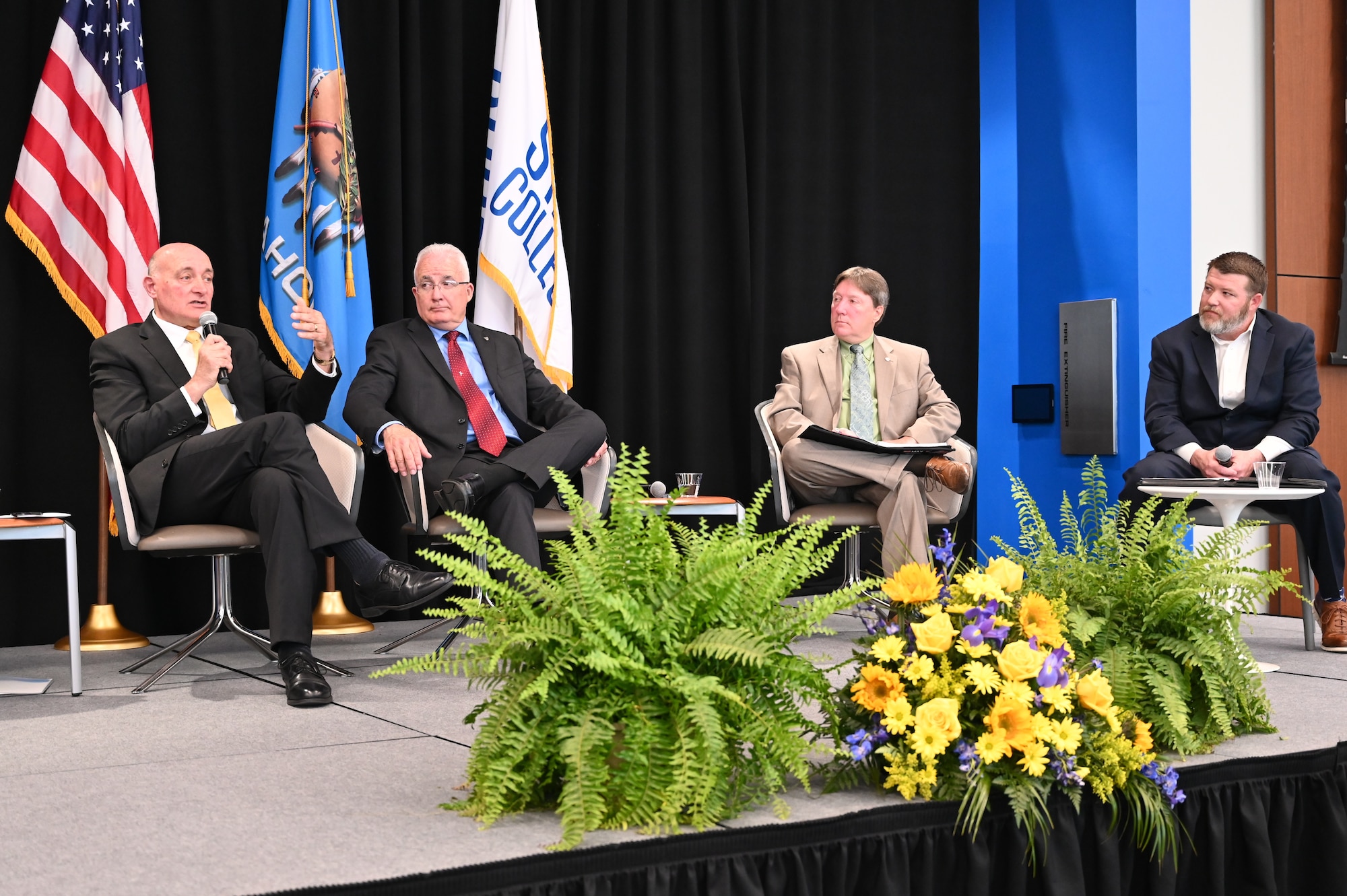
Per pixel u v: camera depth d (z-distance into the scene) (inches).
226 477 104.9
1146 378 176.4
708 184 182.4
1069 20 186.4
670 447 177.8
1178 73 180.2
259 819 59.4
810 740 74.5
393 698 96.6
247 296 147.8
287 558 100.3
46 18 137.3
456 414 126.5
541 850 53.3
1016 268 194.1
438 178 159.0
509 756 56.2
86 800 63.7
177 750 77.1
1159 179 178.5
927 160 197.8
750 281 181.5
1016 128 194.2
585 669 57.4
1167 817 65.7
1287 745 75.0
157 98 143.0
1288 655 121.5
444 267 129.8
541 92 155.7
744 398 181.8
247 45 148.7
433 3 158.2
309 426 119.2
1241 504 120.6
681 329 177.0
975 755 60.8
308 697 93.0
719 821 57.1
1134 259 177.3
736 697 55.4
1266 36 189.5
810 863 57.7
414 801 62.8
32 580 136.9
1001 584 67.1
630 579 58.8
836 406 150.1
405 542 153.4
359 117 154.1
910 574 66.0
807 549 62.4
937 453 138.4
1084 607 75.5
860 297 150.8
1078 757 63.9
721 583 58.1
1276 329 141.9
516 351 135.0
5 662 120.3
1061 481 186.9
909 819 60.5
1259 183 189.3
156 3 142.9
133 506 107.0
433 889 50.3
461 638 128.6
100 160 132.6
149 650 129.3
